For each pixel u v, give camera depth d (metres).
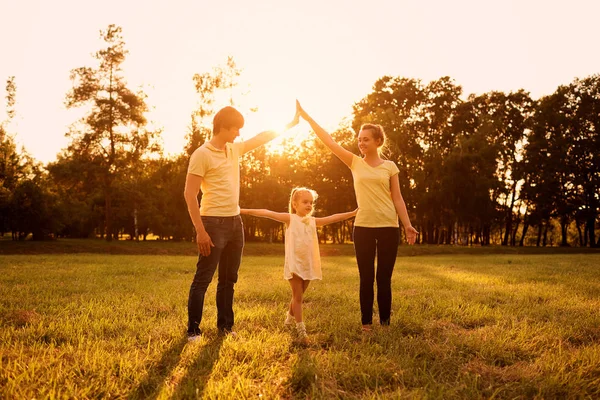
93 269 11.55
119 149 35.00
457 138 40.19
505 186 44.00
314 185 42.84
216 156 4.27
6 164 37.16
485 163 38.94
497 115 45.28
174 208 43.53
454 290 7.64
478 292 7.34
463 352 3.70
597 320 4.91
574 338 4.23
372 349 3.73
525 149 44.78
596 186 42.91
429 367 3.37
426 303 6.21
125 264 14.08
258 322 4.84
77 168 32.72
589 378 3.14
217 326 4.43
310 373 3.06
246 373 3.12
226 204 4.29
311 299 6.54
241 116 4.36
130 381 2.96
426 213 38.91
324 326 4.59
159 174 43.94
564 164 43.00
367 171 4.75
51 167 33.06
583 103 44.88
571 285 8.38
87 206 48.09
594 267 13.80
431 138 45.19
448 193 37.66
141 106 35.16
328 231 57.69
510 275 10.67
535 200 44.16
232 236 4.36
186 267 12.84
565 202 43.75
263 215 4.58
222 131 4.32
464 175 37.94
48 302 5.85
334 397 2.73
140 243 35.03
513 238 49.50
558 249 38.38
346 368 3.21
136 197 36.50
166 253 31.20
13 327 4.26
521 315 5.28
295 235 4.42
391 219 4.71
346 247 36.53
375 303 6.19
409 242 4.70
